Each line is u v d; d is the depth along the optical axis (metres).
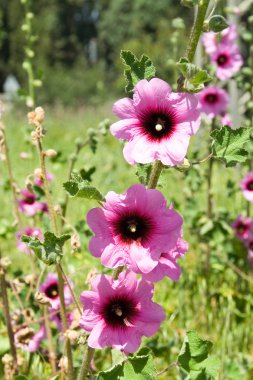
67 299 1.04
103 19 16.62
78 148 1.14
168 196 1.84
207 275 1.49
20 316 1.10
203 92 1.49
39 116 0.83
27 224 1.56
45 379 1.00
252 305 1.40
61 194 1.27
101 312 0.73
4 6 14.31
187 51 0.73
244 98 2.47
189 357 0.76
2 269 0.93
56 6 16.77
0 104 1.00
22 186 1.56
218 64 1.51
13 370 0.94
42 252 0.71
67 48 17.48
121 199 0.69
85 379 0.81
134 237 0.70
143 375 0.72
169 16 14.95
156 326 0.73
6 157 1.08
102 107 6.02
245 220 1.50
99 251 0.70
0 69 14.47
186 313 1.37
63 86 13.60
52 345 1.03
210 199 1.49
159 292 1.42
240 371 1.16
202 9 0.71
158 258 0.69
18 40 14.15
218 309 1.38
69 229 1.17
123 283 0.72
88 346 0.78
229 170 1.93
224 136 0.72
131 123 0.70
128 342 0.72
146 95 0.70
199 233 1.50
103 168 2.25
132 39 15.34
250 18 1.55
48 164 1.80
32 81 1.39
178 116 0.70
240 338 1.28
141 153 0.69
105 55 17.06
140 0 15.10
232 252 1.50
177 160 0.69
